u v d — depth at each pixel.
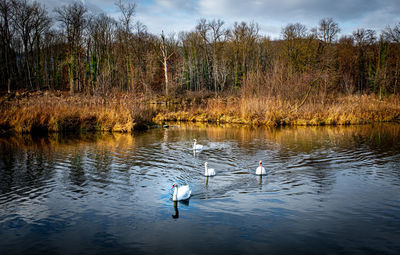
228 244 7.34
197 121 38.78
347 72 63.09
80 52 53.25
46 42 61.25
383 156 16.72
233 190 11.16
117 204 9.81
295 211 9.21
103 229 8.13
